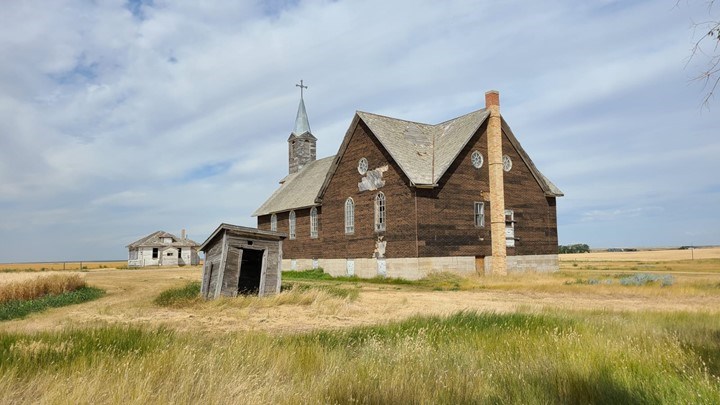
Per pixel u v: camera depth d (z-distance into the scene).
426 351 8.06
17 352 7.79
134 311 17.83
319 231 44.75
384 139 36.62
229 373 6.40
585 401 5.66
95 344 8.66
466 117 39.97
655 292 24.33
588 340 8.83
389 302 20.97
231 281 21.61
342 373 6.60
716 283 28.55
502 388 6.20
